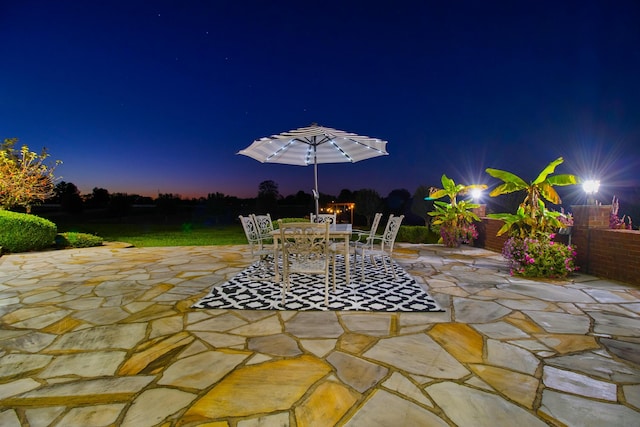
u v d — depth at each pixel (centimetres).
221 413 174
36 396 191
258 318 319
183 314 334
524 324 298
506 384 199
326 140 558
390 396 188
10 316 332
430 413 172
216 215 1938
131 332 288
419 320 309
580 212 509
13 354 247
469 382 202
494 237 748
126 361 234
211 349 251
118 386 201
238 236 1251
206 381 205
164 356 241
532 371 215
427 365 223
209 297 388
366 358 234
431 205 1206
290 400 185
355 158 613
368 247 530
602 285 435
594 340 263
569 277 483
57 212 1853
